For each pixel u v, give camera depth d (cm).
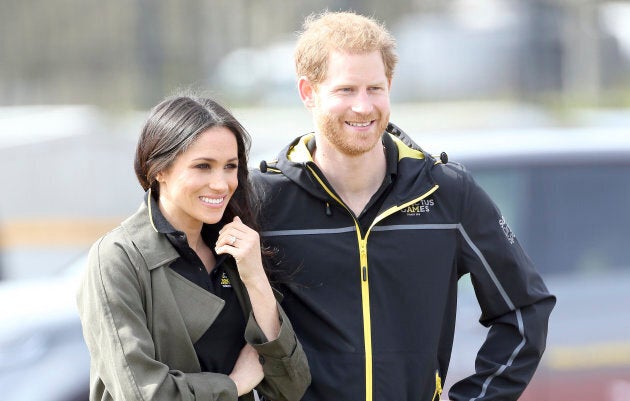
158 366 1040
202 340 1108
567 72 7219
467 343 1712
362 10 8456
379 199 1194
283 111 6488
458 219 1202
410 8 8650
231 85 7700
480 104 6600
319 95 1162
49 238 4091
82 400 1709
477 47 7006
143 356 1037
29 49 8506
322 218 1188
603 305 1778
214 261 1145
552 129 2031
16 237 4056
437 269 1190
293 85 7444
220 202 1091
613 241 1823
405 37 7300
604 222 1828
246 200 1150
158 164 1080
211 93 1301
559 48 7031
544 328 1220
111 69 8269
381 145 1213
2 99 8388
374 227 1182
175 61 7844
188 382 1053
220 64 8125
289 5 8862
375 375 1165
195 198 1081
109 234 1098
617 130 1961
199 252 1140
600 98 6969
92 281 1067
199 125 1069
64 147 4209
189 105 1088
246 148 1131
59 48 8481
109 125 5266
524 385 1211
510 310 1219
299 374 1119
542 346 1217
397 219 1189
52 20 8519
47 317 1761
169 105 1093
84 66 8381
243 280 1107
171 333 1076
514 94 6906
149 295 1072
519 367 1205
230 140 1090
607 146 1859
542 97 6850
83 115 5962
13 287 1941
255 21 8631
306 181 1186
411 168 1194
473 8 7262
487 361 1221
